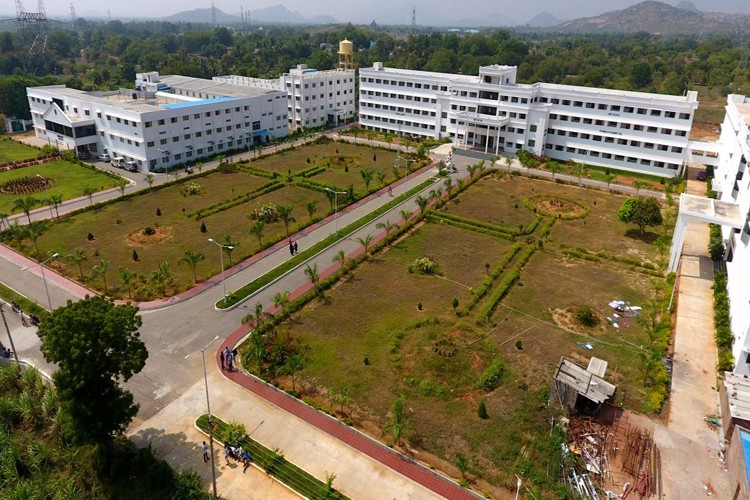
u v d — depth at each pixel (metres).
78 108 102.38
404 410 37.38
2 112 134.50
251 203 77.75
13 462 32.47
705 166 97.19
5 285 54.03
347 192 79.06
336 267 59.00
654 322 46.94
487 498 30.77
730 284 51.16
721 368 41.50
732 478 31.34
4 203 76.50
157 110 91.75
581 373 38.25
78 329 29.64
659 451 33.97
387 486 31.66
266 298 52.47
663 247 60.38
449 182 81.25
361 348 44.28
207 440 34.84
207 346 44.56
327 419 36.78
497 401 38.31
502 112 104.94
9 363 41.34
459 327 47.12
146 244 63.50
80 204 76.50
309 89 129.62
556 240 67.06
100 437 31.58
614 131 96.81
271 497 30.84
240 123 109.06
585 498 30.22
